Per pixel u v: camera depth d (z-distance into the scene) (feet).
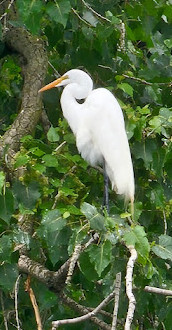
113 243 21.59
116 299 22.15
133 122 25.34
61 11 25.32
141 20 28.63
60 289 24.91
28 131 27.40
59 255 23.91
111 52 29.04
